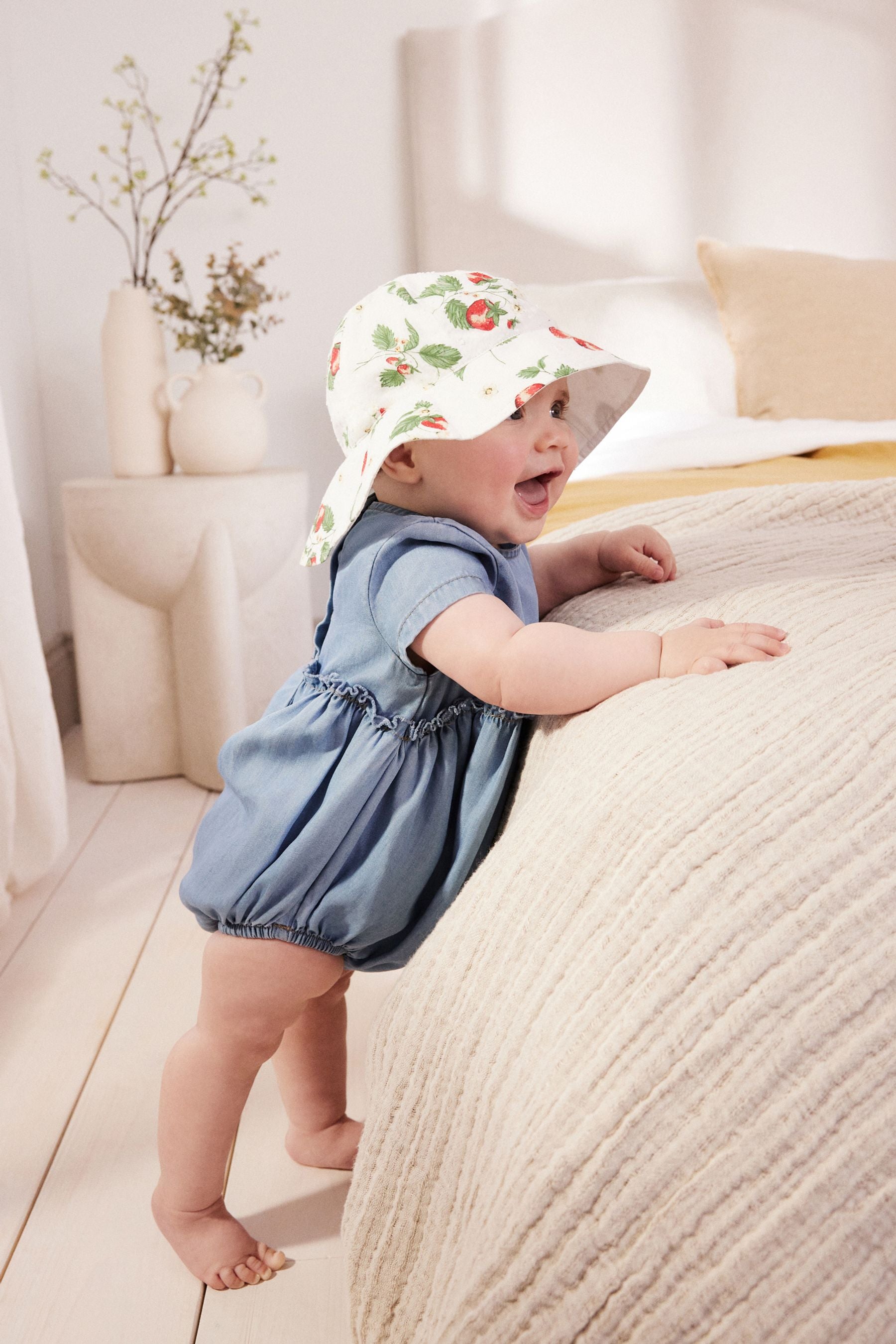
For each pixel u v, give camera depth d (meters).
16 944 1.42
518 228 2.49
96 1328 0.81
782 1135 0.44
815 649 0.64
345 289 2.54
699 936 0.50
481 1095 0.55
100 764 2.09
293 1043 0.96
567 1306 0.46
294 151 2.46
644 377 0.88
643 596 0.84
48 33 2.34
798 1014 0.46
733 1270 0.43
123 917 1.50
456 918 0.63
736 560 0.89
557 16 2.40
